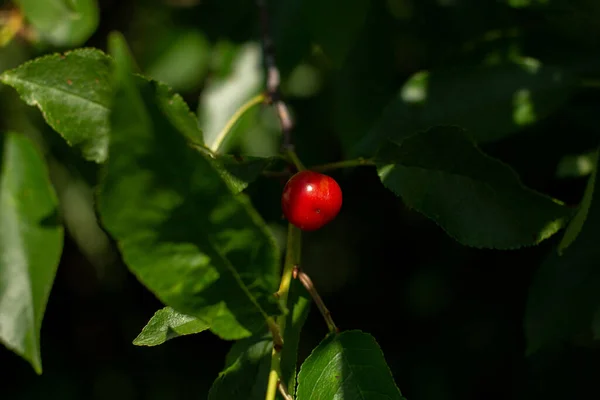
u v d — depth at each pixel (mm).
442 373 693
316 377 409
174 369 847
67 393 810
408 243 763
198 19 576
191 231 373
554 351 592
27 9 492
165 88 416
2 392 796
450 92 481
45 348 835
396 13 591
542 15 522
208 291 383
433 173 435
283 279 417
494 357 668
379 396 406
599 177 468
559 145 545
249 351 431
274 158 428
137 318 868
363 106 559
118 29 688
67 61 424
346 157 560
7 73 422
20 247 465
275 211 561
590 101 524
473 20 551
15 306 459
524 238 430
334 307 830
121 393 829
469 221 432
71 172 614
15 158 470
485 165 431
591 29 486
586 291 476
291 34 542
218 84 552
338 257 849
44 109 425
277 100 475
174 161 362
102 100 428
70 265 833
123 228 366
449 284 679
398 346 762
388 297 800
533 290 481
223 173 421
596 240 474
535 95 480
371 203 734
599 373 587
